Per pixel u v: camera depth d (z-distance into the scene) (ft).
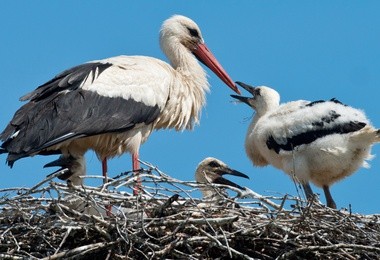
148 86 52.44
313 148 52.49
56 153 51.42
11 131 48.37
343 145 51.85
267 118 55.16
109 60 53.16
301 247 41.91
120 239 40.96
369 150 52.31
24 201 42.24
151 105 52.31
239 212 43.65
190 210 42.39
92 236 41.93
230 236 42.04
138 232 41.27
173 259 41.27
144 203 43.21
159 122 54.19
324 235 42.86
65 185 42.39
